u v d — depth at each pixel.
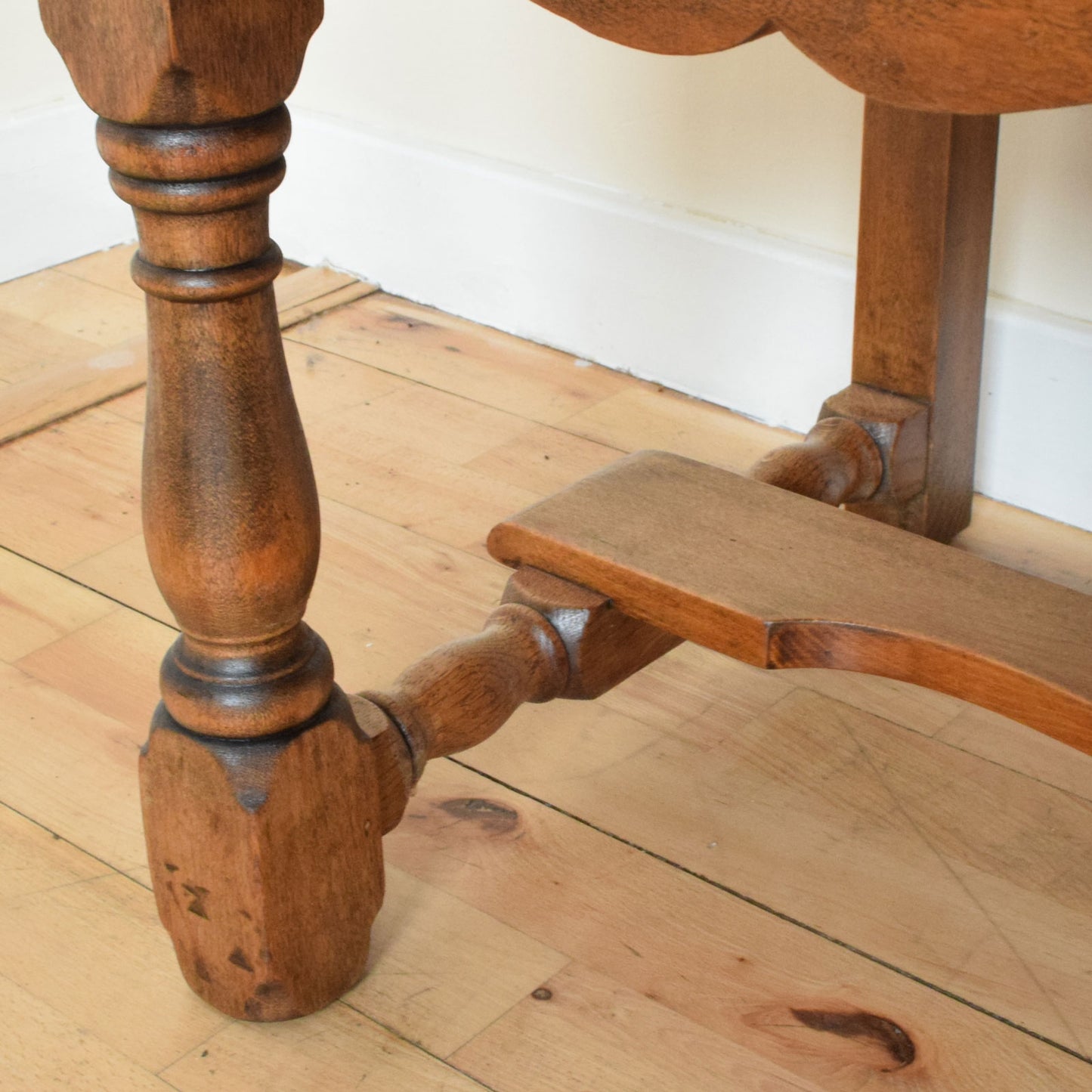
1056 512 1.22
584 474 1.28
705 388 1.41
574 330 1.49
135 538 1.20
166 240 0.59
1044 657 0.72
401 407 1.40
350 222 1.63
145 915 0.82
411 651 1.05
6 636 1.08
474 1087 0.71
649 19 0.59
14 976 0.78
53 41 0.56
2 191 1.66
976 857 0.86
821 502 0.88
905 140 1.00
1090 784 0.92
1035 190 1.14
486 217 1.50
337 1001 0.77
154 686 1.02
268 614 0.66
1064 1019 0.75
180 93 0.55
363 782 0.72
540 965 0.79
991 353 1.20
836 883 0.84
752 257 1.32
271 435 0.64
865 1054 0.73
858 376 1.10
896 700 1.01
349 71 1.57
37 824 0.89
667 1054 0.73
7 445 1.35
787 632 0.76
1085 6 0.49
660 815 0.90
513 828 0.89
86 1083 0.72
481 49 1.44
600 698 1.01
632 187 1.40
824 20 0.54
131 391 1.45
